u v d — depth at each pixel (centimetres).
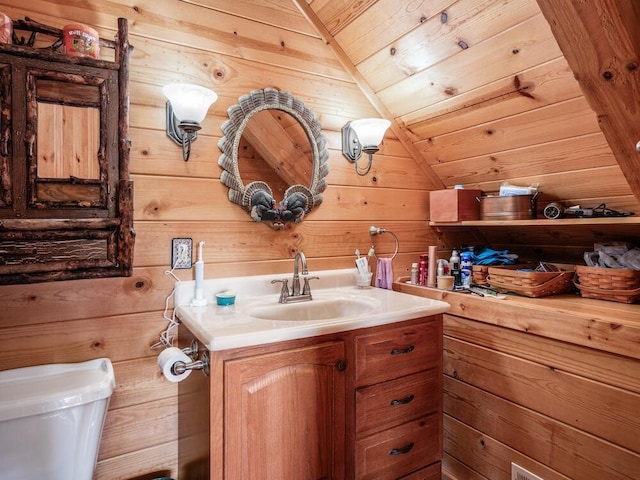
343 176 190
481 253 204
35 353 127
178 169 149
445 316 185
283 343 119
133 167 141
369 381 136
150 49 144
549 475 144
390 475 141
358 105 194
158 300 146
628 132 126
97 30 135
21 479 105
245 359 113
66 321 131
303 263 166
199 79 153
